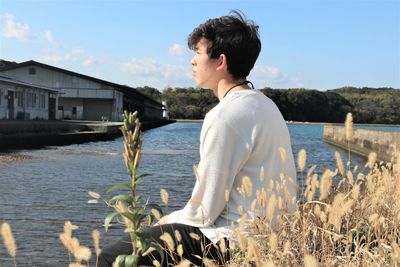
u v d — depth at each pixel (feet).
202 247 6.17
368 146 82.38
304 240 5.84
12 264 14.44
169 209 24.90
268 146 6.53
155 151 79.10
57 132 90.27
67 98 167.84
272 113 6.73
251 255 5.41
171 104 428.56
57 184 33.76
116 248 6.60
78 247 4.79
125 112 5.01
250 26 6.93
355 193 6.56
